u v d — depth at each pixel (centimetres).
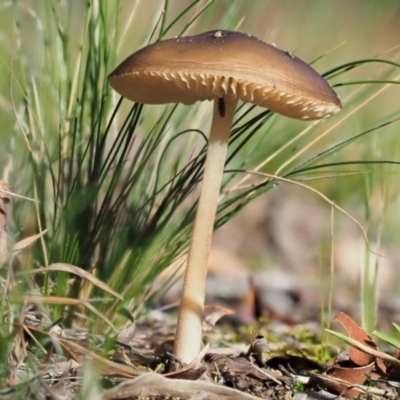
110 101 55
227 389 47
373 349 50
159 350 53
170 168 57
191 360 50
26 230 55
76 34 59
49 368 48
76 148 54
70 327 53
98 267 53
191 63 47
